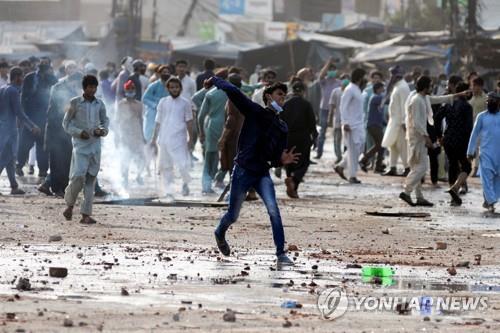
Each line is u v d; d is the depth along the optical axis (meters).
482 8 130.88
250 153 30.56
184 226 38.75
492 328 21.62
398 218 44.22
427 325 21.81
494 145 48.22
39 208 43.34
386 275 28.81
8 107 49.88
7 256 30.20
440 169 64.88
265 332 20.44
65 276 26.81
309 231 38.66
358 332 20.78
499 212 48.03
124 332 20.11
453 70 125.44
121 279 26.69
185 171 50.12
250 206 46.78
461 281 28.16
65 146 48.62
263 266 29.80
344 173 68.12
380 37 173.62
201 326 20.86
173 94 49.94
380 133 69.50
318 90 98.56
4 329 19.94
